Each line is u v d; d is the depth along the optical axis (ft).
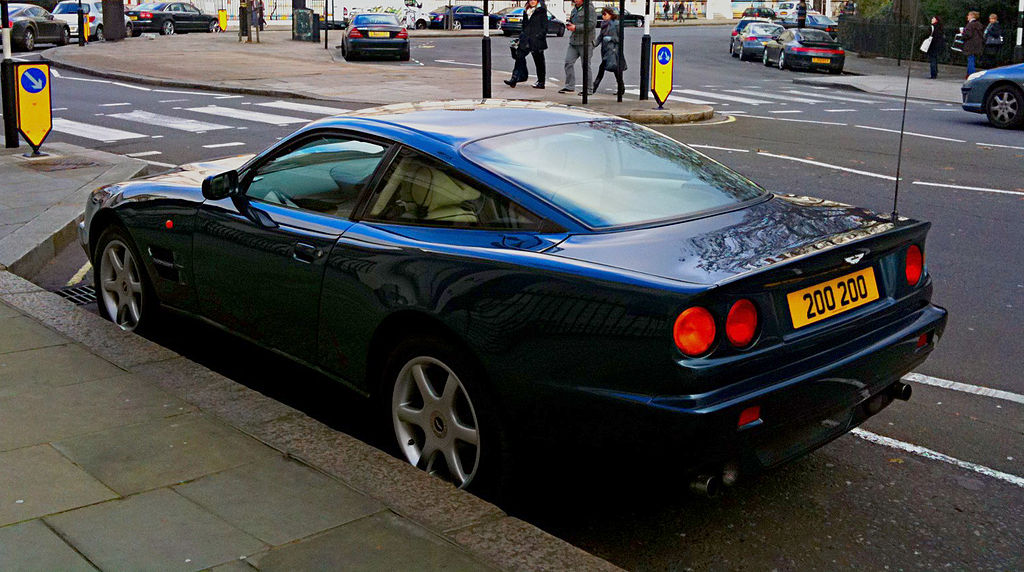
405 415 13.02
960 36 89.92
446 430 12.46
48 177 33.22
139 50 101.76
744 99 68.39
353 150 14.43
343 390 14.24
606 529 12.33
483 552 10.36
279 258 14.44
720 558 11.66
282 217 14.74
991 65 98.94
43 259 24.35
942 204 31.24
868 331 12.12
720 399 10.40
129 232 17.69
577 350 10.89
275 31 156.56
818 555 11.72
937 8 106.83
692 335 10.34
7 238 24.54
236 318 15.75
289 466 12.26
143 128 49.26
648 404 10.43
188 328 19.67
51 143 41.88
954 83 86.28
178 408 14.06
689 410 10.25
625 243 11.66
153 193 17.25
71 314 18.34
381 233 13.23
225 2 181.16
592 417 10.89
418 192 13.30
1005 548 11.91
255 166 15.93
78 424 13.44
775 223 12.60
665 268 10.90
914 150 42.47
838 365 11.40
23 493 11.38
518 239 12.08
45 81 37.42
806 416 11.21
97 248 18.94
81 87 69.97
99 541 10.32
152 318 18.02
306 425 13.51
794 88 80.23
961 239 26.99
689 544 11.97
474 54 109.91
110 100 61.67
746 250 11.45
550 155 13.57
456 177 13.01
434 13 173.68
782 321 11.08
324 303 13.75
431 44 127.75
